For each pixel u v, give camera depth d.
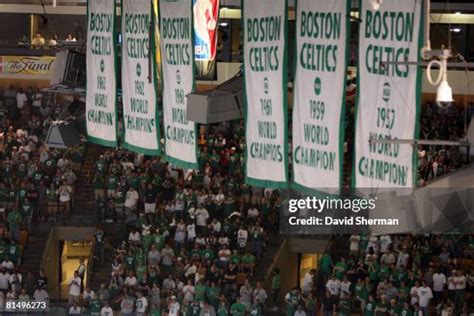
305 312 48.12
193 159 37.41
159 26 38.38
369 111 28.56
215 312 49.16
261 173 33.50
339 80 29.84
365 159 28.77
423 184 29.05
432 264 48.56
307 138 31.17
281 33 32.28
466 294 47.44
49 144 45.50
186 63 37.25
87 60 42.09
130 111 40.50
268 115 33.06
